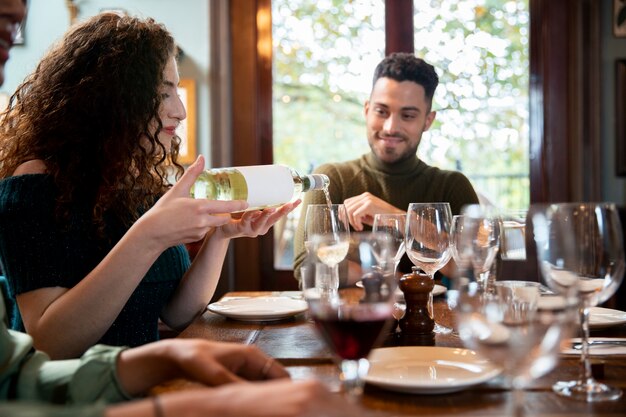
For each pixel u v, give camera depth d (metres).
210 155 3.30
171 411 0.57
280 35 3.41
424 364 0.96
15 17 0.83
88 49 1.46
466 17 3.38
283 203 1.40
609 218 0.91
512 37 3.38
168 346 0.82
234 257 3.38
